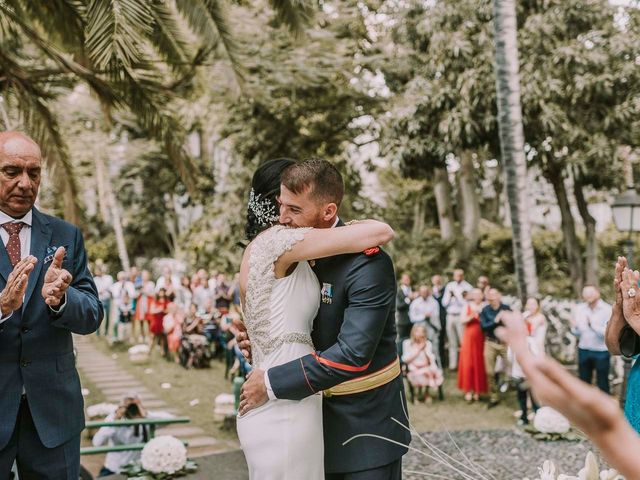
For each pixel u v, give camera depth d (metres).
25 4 6.79
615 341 2.57
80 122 21.34
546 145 12.09
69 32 6.83
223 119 15.22
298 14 7.37
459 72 12.27
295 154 15.20
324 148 16.12
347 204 16.23
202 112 15.85
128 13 4.87
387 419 2.20
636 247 17.34
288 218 2.14
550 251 17.22
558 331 10.79
